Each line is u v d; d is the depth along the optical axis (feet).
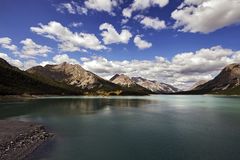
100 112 257.96
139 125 162.81
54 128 148.46
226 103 470.39
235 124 165.48
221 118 201.57
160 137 122.11
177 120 188.65
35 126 143.54
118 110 286.46
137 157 87.61
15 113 234.99
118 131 138.82
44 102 441.27
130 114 237.25
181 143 108.68
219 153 91.97
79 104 398.21
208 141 112.47
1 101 448.24
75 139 115.96
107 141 112.68
